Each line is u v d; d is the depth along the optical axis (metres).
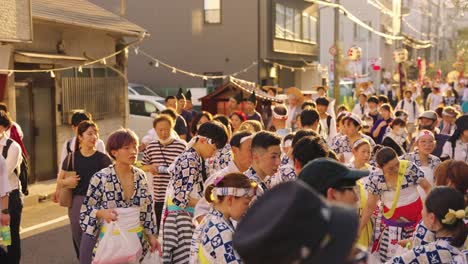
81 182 6.98
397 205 6.05
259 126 8.37
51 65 15.31
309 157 4.75
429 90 32.47
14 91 13.84
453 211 3.88
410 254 4.01
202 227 4.14
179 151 8.13
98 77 17.66
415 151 7.71
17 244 7.70
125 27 17.95
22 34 13.39
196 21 31.84
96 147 8.18
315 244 1.66
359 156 6.87
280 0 32.53
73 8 17.27
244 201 3.94
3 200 7.04
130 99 22.72
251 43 31.38
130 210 5.66
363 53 47.78
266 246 1.73
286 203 1.74
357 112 17.97
